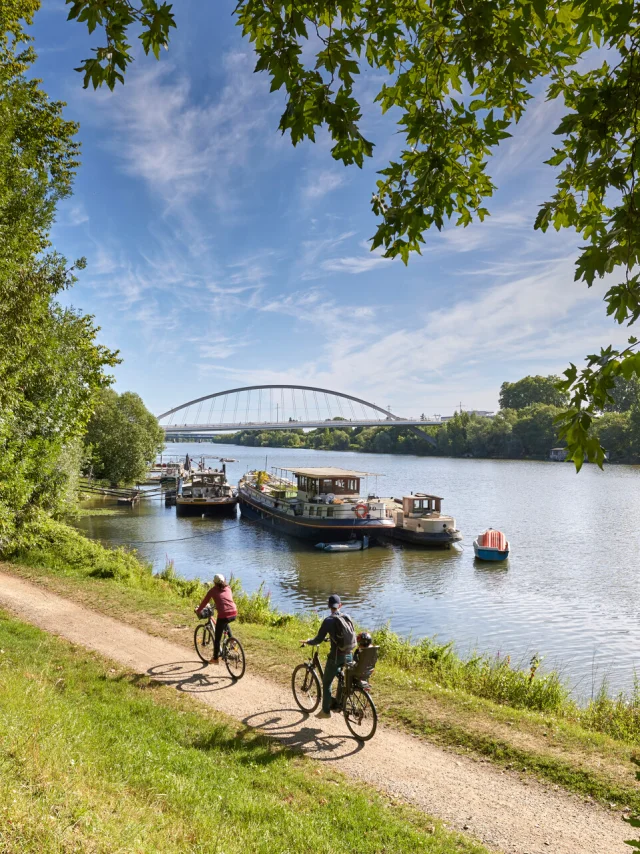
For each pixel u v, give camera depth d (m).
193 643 13.22
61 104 22.12
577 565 33.31
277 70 3.92
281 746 8.41
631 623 22.44
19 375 15.41
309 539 39.41
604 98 3.12
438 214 4.47
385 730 9.09
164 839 5.07
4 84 15.28
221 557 35.16
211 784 6.78
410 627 21.95
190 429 140.00
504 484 83.06
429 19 4.07
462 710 9.80
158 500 61.28
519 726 9.24
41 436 20.52
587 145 3.29
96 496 60.12
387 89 4.55
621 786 7.46
